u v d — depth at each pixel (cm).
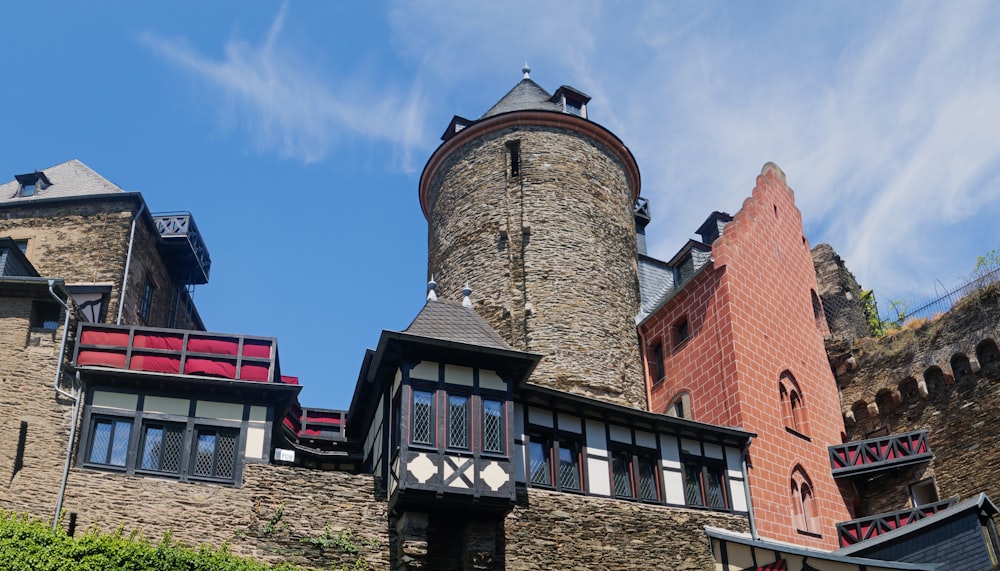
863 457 2594
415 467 1716
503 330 2636
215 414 1794
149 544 1623
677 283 3128
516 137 2925
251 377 1841
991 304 2572
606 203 2931
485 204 2848
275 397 1833
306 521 1738
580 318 2656
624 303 2808
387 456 1848
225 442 1777
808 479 2466
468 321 1989
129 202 2544
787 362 2619
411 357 1819
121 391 1778
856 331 3216
